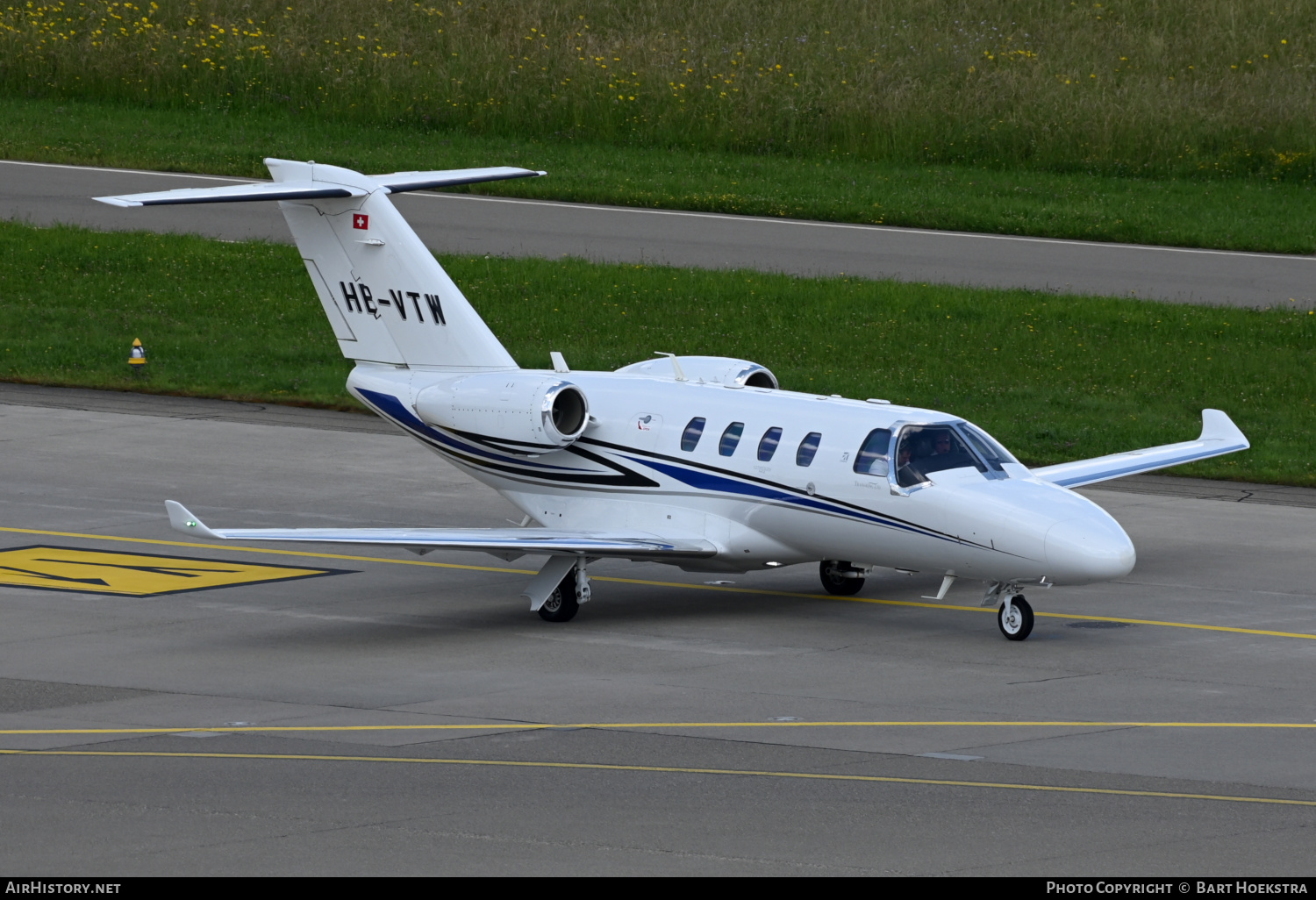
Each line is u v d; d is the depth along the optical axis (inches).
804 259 6929.1
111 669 2792.8
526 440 3358.8
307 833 1916.8
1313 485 4594.0
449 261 6653.5
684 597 3422.7
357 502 4175.7
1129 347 5831.7
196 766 2220.7
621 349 5821.9
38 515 3978.8
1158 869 1803.6
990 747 2332.7
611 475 3371.1
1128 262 6998.0
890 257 6983.3
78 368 5703.7
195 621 3144.7
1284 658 2910.9
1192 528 4052.7
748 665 2849.4
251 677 2751.0
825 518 3147.1
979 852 1862.7
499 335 5954.7
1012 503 2982.3
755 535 3240.7
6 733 2393.0
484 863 1809.8
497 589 3476.9
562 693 2652.6
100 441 4803.2
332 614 3228.3
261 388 5536.4
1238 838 1921.8
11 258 6707.7
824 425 3184.1
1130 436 4958.2
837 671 2805.1
